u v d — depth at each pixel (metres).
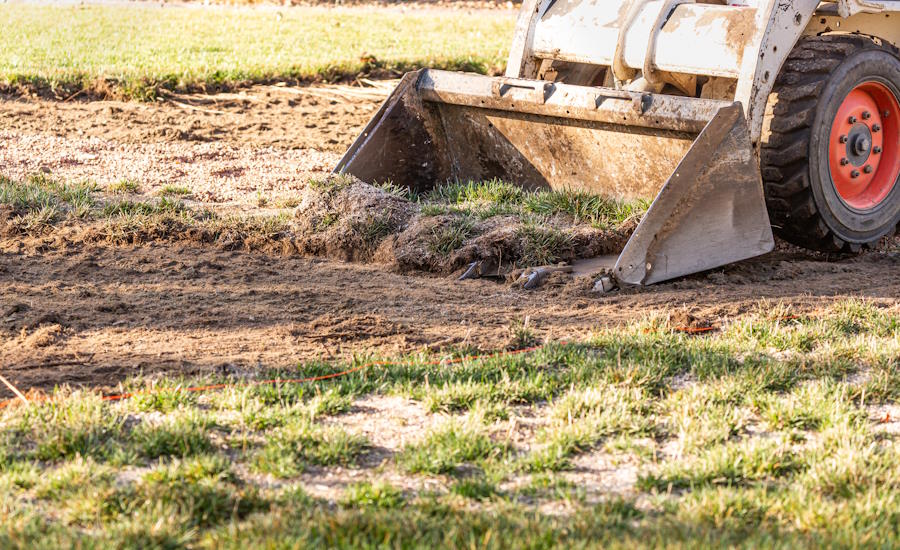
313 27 26.80
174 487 4.31
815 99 8.55
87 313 7.05
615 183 9.51
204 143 13.63
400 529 3.96
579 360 6.06
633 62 9.13
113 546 3.80
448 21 30.00
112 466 4.60
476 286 7.97
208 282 7.90
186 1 34.75
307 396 5.54
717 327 6.93
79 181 11.09
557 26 9.70
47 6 29.95
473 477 4.63
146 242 8.92
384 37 24.80
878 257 9.42
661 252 7.92
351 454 4.81
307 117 15.80
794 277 8.43
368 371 5.86
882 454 4.84
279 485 4.51
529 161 9.95
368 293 7.72
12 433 4.86
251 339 6.58
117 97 16.47
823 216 8.90
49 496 4.32
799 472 4.71
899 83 9.28
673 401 5.45
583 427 5.09
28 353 6.21
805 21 8.73
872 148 9.46
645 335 6.47
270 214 9.75
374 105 16.92
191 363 6.07
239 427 5.06
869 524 4.13
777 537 4.02
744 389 5.65
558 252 8.47
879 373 5.89
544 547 3.88
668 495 4.46
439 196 10.12
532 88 9.30
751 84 8.38
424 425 5.24
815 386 5.62
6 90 16.28
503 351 6.36
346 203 9.03
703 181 7.93
